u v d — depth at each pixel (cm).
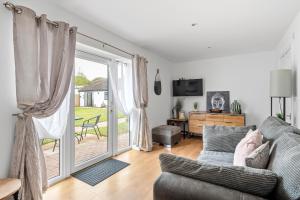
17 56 175
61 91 215
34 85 185
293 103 281
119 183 240
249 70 466
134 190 222
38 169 184
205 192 97
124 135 391
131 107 386
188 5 226
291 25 279
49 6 218
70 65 227
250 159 129
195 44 384
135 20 269
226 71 495
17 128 181
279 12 243
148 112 434
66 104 233
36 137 189
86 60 299
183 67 556
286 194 88
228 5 226
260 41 366
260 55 452
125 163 310
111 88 348
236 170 100
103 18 262
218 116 457
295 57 262
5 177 178
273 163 123
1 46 175
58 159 251
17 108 187
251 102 465
